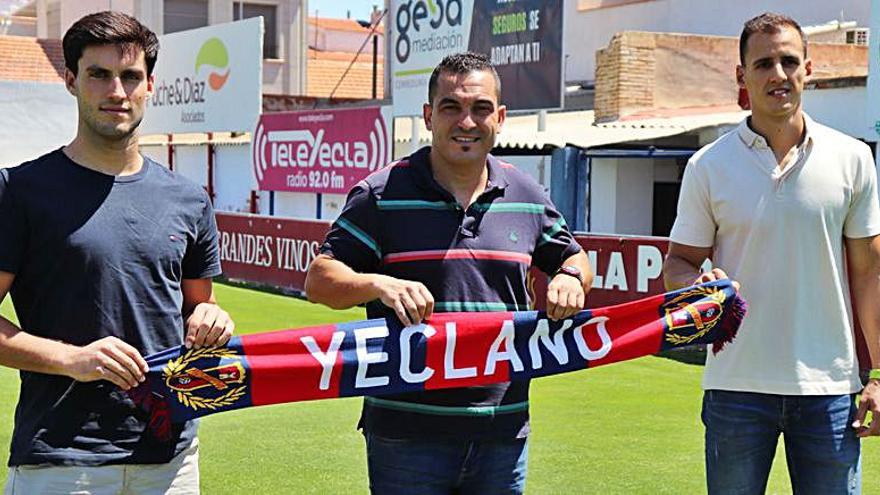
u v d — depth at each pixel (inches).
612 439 281.1
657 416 307.0
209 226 143.6
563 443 276.8
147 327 133.2
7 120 1141.7
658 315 152.5
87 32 128.7
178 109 1004.6
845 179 151.6
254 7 1480.1
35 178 129.8
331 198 797.9
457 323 142.0
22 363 125.0
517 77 690.8
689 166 159.6
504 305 145.0
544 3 657.6
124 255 131.4
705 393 159.3
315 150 743.1
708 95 765.3
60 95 1164.5
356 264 142.6
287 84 1501.0
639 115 735.7
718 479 155.9
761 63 149.9
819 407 151.3
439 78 141.6
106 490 130.3
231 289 636.1
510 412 145.3
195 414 134.9
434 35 711.1
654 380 358.9
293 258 618.5
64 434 129.0
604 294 438.6
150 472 133.7
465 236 142.6
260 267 653.9
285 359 138.9
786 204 150.4
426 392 142.4
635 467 255.0
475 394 142.9
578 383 354.0
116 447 130.6
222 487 239.9
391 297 133.6
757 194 151.6
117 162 133.9
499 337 144.4
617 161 711.1
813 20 872.3
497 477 145.0
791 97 149.6
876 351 156.6
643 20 1023.0
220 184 1005.8
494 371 144.3
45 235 128.9
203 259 143.2
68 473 128.4
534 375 146.5
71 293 129.6
